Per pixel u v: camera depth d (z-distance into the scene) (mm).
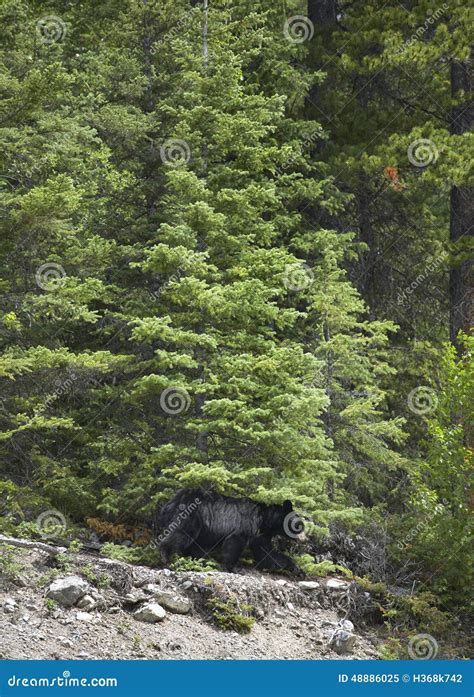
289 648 11984
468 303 20938
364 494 18984
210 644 11328
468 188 21328
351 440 17094
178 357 13625
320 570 14125
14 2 17016
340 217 21641
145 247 15516
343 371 16984
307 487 14266
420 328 22188
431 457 15242
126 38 17188
